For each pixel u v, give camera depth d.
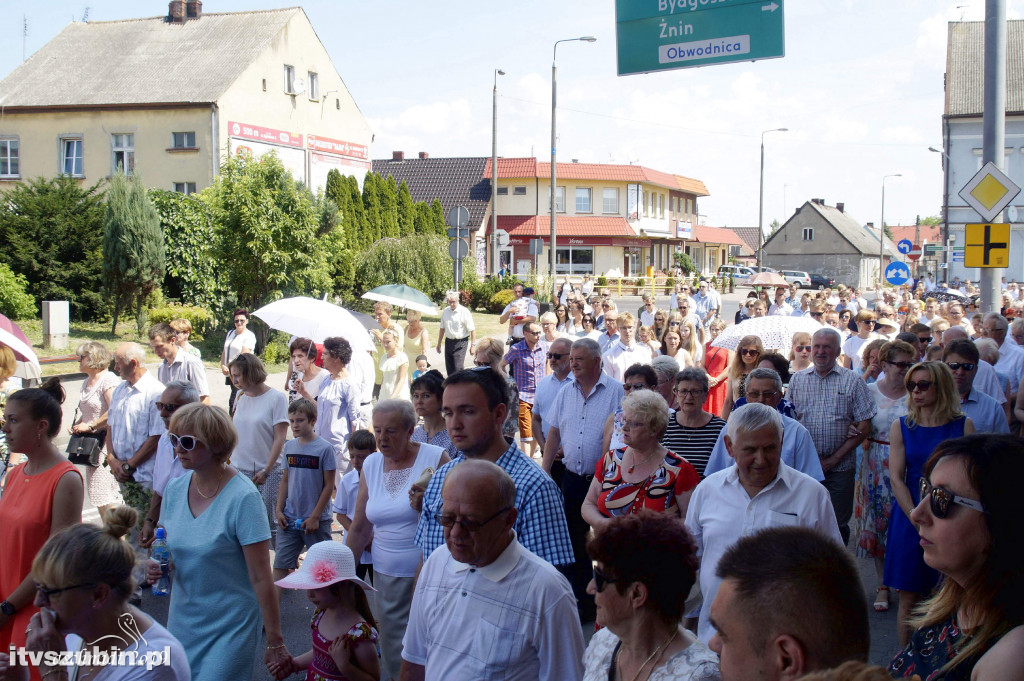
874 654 5.29
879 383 6.60
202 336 22.88
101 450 7.12
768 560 1.90
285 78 37.09
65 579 2.84
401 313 31.89
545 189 59.00
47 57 36.97
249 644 3.88
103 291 23.41
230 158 21.97
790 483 4.00
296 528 6.33
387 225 41.47
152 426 6.78
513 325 15.02
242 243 21.03
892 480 5.11
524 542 3.74
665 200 65.94
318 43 38.88
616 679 2.59
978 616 2.35
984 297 9.95
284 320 8.76
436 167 59.41
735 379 7.62
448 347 15.39
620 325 9.88
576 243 59.06
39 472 4.15
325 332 8.67
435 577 3.16
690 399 5.43
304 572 3.90
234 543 3.88
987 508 2.34
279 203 21.47
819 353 6.23
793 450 5.08
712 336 12.09
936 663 2.48
